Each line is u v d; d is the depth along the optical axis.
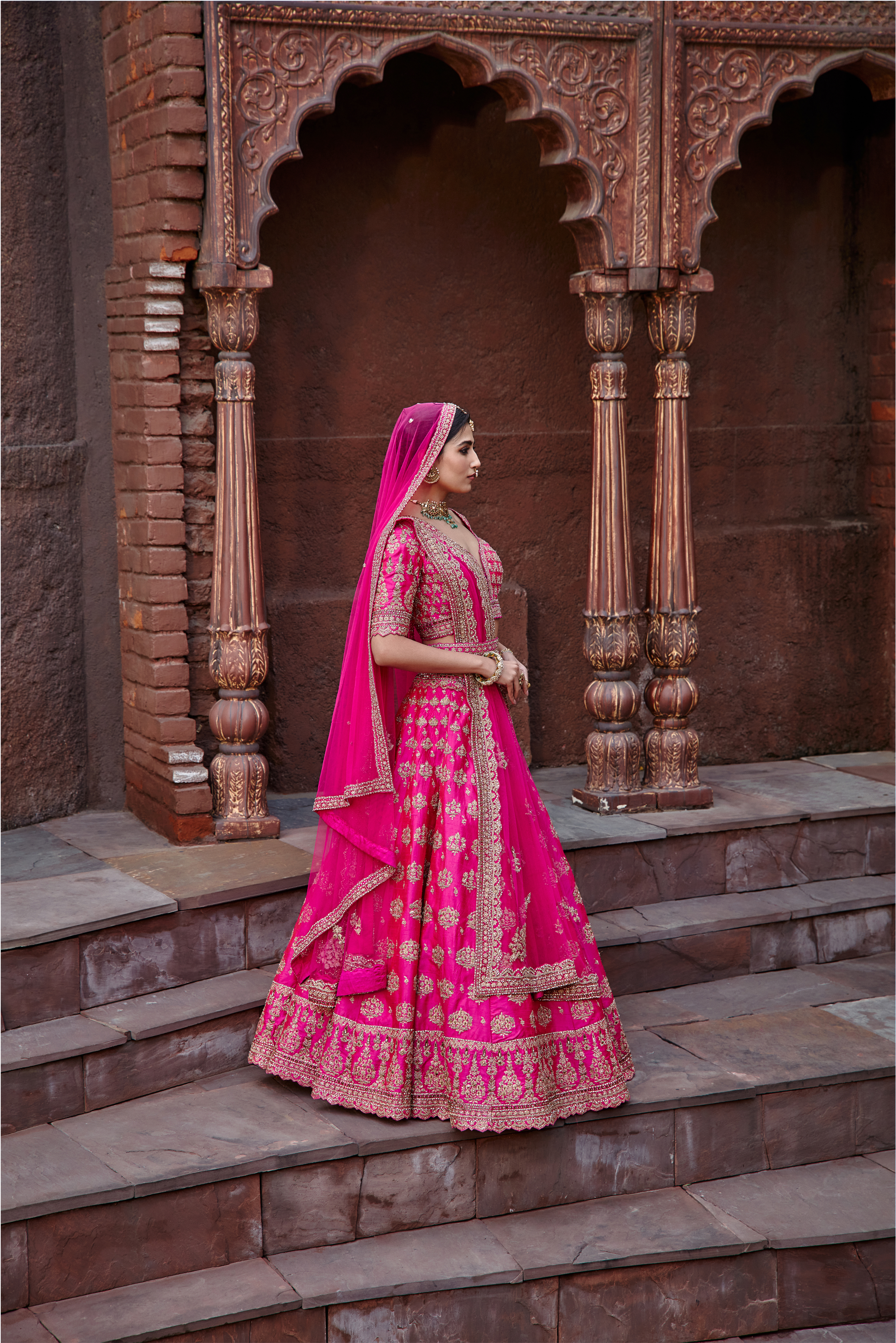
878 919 4.33
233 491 3.95
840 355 5.25
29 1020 3.28
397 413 4.73
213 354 4.12
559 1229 3.15
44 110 4.20
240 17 3.72
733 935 4.09
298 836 4.12
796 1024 3.78
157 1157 2.96
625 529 4.30
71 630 4.42
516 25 3.92
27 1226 2.78
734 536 5.08
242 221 3.84
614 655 4.32
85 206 4.31
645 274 4.14
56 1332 2.71
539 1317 3.02
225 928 3.62
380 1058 3.14
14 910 3.43
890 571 5.28
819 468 5.27
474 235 4.75
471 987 3.10
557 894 3.23
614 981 3.94
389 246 4.64
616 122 4.08
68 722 4.44
